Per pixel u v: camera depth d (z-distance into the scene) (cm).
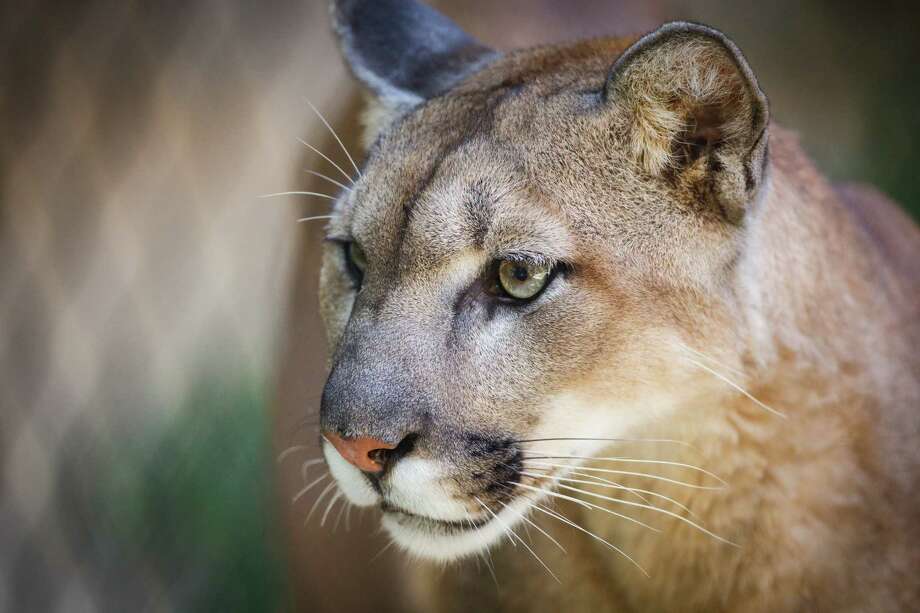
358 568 934
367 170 722
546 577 799
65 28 1634
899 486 741
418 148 706
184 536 1267
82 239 1524
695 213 683
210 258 1520
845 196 889
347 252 748
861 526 727
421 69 832
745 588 746
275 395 1051
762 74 1744
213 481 1293
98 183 1568
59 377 1418
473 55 839
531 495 692
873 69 1727
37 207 1527
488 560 807
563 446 691
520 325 666
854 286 765
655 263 679
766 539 731
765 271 705
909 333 804
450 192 675
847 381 734
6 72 1588
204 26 1705
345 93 1095
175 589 1239
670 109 670
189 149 1617
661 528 755
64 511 1312
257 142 1623
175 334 1449
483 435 666
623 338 677
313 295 979
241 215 1558
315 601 997
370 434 646
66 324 1458
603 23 1085
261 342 1400
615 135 686
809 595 735
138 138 1612
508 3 1080
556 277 667
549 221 668
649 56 662
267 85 1681
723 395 704
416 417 650
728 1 1811
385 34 841
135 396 1398
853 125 1661
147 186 1580
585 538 785
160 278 1507
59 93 1603
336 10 837
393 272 679
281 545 1097
